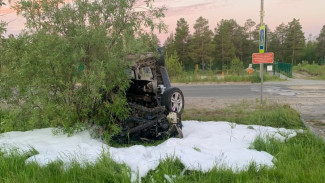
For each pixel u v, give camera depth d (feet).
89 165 14.61
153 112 22.30
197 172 14.34
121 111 20.56
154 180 13.41
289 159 16.43
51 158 15.66
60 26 21.08
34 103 20.31
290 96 47.52
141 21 21.94
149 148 18.80
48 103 19.63
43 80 19.08
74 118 20.86
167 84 27.27
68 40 20.15
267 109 33.45
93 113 21.59
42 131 21.86
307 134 21.67
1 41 21.59
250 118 28.43
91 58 20.06
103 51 20.40
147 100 24.90
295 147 18.31
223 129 24.26
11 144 18.06
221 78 87.76
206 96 50.24
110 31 21.61
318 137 20.39
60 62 19.26
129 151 17.35
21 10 20.68
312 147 18.24
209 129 24.35
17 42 19.67
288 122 26.73
